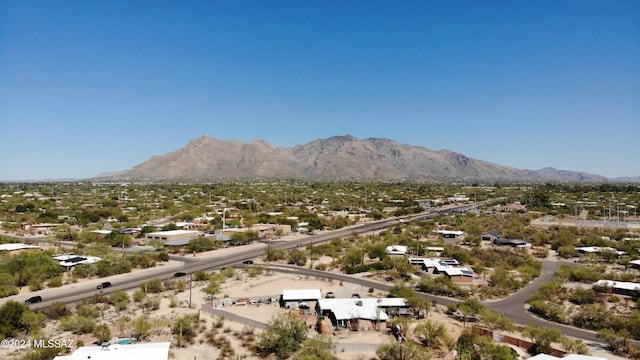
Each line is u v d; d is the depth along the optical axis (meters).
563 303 79.06
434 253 122.62
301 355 52.81
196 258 119.06
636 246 126.12
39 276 89.50
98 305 73.69
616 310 74.94
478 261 114.44
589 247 129.75
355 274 101.31
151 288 83.94
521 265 111.12
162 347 50.69
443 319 69.75
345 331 64.31
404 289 80.62
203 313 70.12
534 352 55.88
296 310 72.62
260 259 118.00
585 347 55.41
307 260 116.81
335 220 186.75
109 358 47.56
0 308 62.47
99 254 114.31
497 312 71.19
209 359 52.69
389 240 136.50
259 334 61.28
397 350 53.16
